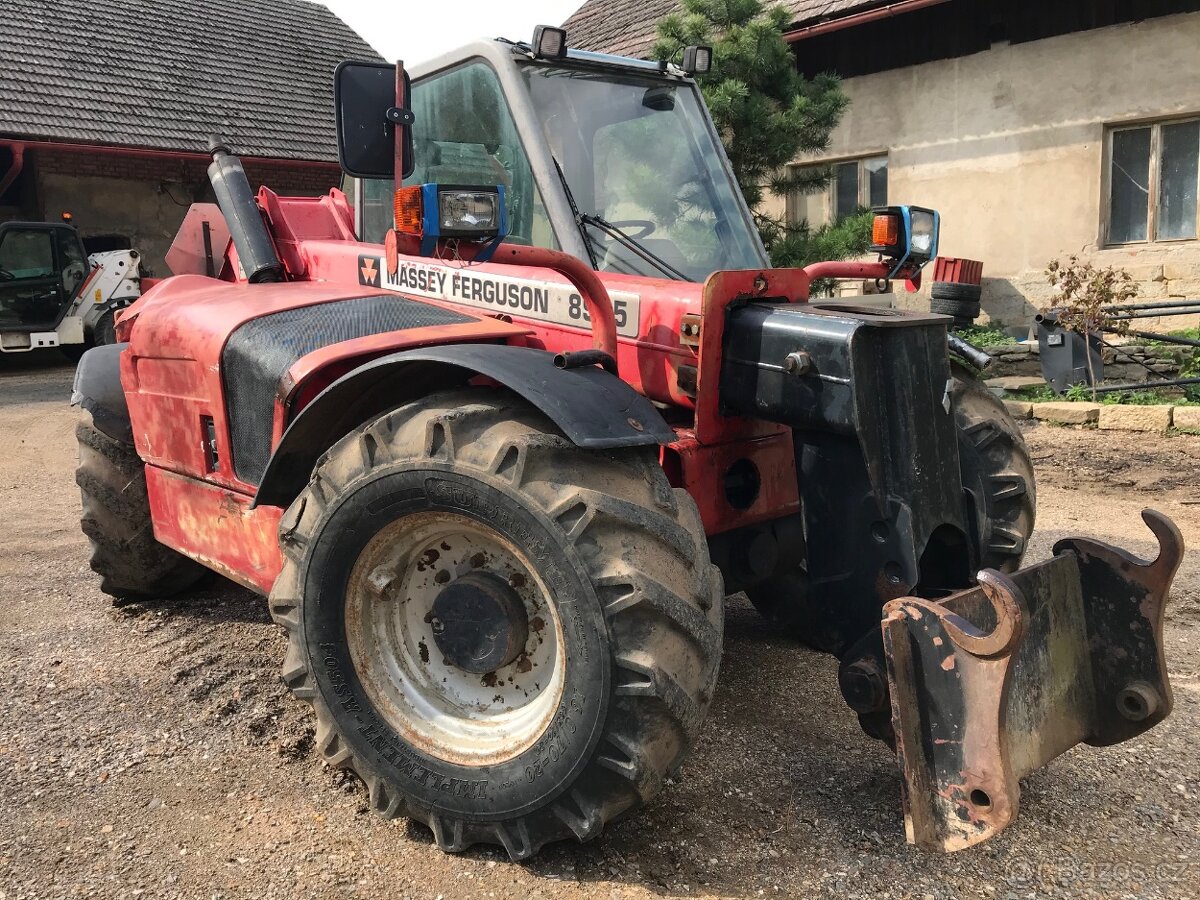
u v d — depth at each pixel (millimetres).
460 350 2422
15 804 2672
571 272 2475
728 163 3537
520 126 3055
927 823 2139
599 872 2346
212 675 3510
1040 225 11016
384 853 2439
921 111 11711
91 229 16578
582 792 2188
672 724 2150
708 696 2225
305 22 21453
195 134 16969
